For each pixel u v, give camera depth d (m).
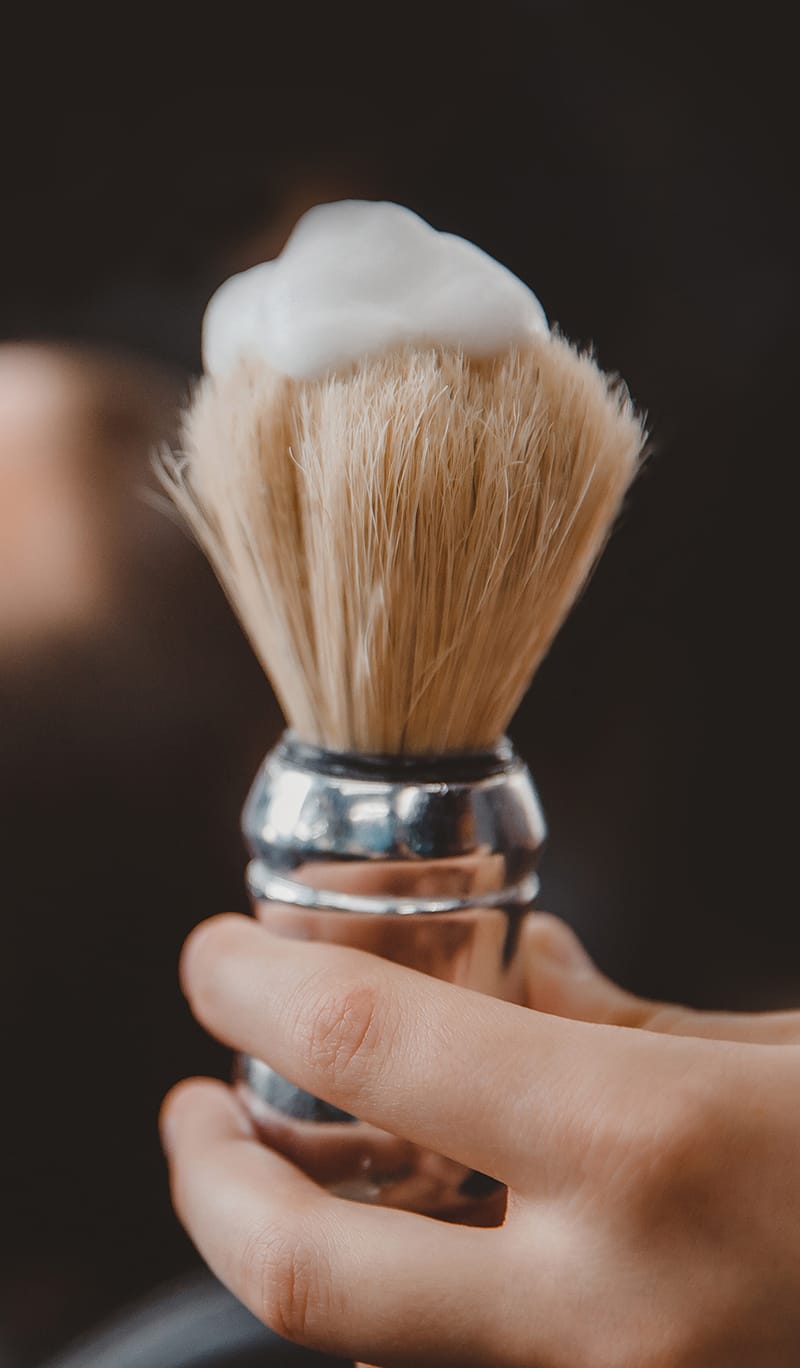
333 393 0.39
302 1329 0.34
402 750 0.39
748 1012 0.95
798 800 0.95
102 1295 0.79
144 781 0.79
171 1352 0.56
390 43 0.93
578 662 0.94
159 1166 0.80
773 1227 0.30
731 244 0.94
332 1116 0.37
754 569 0.94
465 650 0.38
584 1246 0.31
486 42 0.93
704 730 0.95
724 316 0.94
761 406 0.94
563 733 0.95
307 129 0.94
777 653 0.95
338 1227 0.35
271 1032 0.37
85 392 0.83
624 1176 0.30
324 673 0.40
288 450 0.40
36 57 0.91
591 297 0.95
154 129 0.93
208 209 0.94
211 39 0.93
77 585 0.78
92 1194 0.79
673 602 0.94
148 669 0.79
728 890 0.96
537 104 0.94
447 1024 0.34
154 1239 0.80
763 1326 0.30
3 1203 0.78
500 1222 0.37
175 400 0.85
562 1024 0.34
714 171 0.94
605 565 0.94
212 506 0.45
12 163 0.92
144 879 0.79
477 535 0.37
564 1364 0.32
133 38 0.92
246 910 0.81
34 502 0.78
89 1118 0.79
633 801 0.95
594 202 0.94
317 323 0.39
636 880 0.96
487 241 0.94
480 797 0.38
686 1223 0.30
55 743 0.77
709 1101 0.31
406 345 0.39
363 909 0.38
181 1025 0.80
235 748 0.80
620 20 0.92
